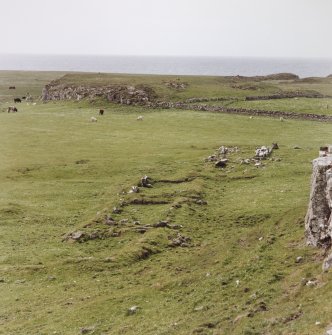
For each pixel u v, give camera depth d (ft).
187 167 248.73
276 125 353.72
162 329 93.61
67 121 386.93
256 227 151.64
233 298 101.19
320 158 127.75
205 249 147.74
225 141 307.78
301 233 128.26
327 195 115.55
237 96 458.50
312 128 341.82
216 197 204.23
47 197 217.36
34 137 332.60
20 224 185.37
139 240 158.71
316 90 533.96
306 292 90.89
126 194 209.26
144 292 118.21
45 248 161.89
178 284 119.14
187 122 372.17
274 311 87.35
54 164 267.80
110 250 158.40
